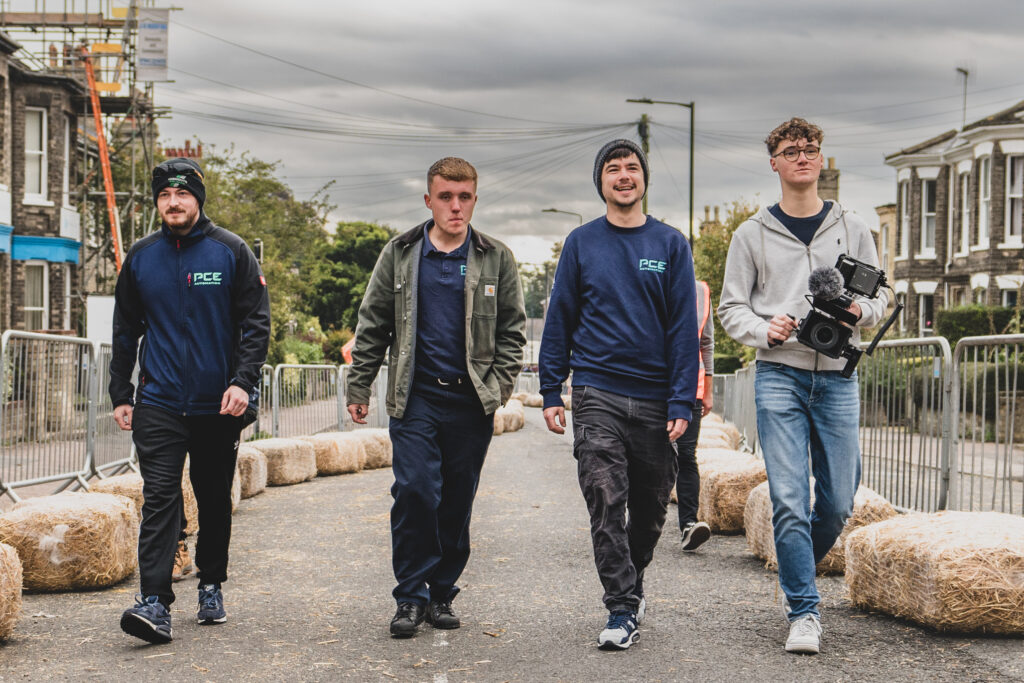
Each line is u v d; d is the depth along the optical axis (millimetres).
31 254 25656
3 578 4656
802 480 4613
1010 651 4383
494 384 5012
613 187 4758
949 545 4645
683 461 6871
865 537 5113
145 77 29641
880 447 7312
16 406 7684
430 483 4844
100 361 9266
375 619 5180
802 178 4777
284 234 43719
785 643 4535
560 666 4273
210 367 4895
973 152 31828
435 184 4953
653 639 4691
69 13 30297
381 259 5105
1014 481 5703
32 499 6199
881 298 4637
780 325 4570
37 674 4215
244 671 4238
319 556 6914
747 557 6734
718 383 17859
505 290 5074
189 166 4945
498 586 5941
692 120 32875
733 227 36969
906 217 37219
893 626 4848
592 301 4738
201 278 4895
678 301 4672
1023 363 5699
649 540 4852
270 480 10969
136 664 4352
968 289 32625
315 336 47219
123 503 6332
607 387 4680
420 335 4945
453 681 4090
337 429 16875
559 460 13500
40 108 26016
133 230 29234
